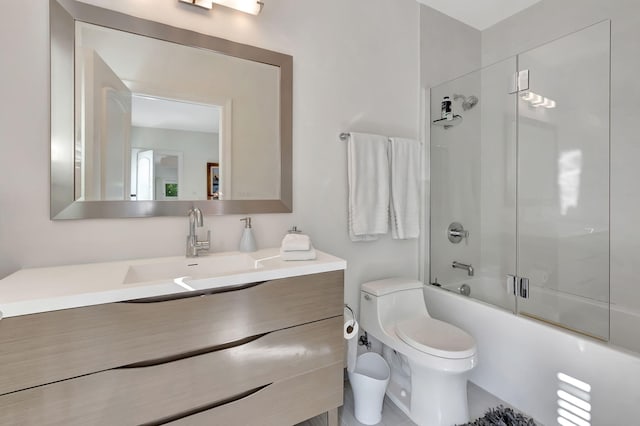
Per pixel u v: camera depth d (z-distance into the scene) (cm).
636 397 122
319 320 131
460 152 234
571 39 188
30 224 118
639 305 176
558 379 147
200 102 147
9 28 114
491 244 235
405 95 218
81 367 89
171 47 140
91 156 126
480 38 259
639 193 177
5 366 81
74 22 122
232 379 112
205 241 145
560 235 195
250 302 114
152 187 138
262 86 162
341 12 188
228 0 146
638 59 177
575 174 189
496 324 174
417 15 222
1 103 113
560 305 183
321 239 184
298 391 127
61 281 101
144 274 126
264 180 164
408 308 188
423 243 226
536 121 206
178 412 103
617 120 184
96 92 127
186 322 103
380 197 194
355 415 158
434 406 148
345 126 191
